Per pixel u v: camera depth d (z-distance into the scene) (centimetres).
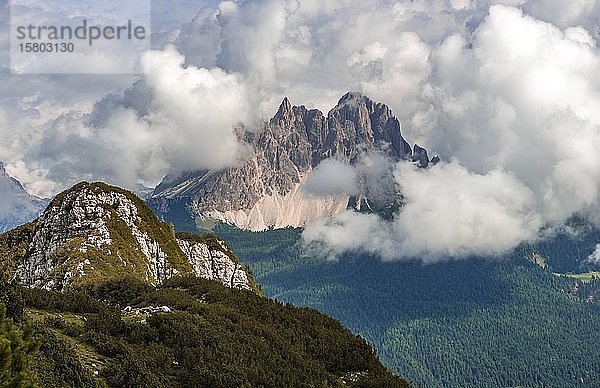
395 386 7769
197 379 5972
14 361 3509
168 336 6762
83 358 5606
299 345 8112
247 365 6588
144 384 5453
